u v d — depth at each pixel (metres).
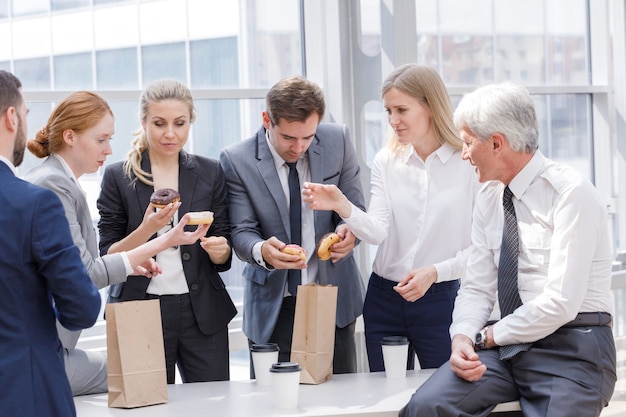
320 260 3.05
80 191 2.66
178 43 3.93
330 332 2.70
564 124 5.19
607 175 5.32
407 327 3.10
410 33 4.16
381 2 4.22
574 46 5.22
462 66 4.76
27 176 2.66
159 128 2.89
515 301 2.54
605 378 2.39
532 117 2.51
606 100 5.30
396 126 3.01
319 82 4.27
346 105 4.27
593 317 2.44
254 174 3.04
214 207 3.04
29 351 1.97
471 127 2.51
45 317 2.03
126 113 3.78
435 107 3.00
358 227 2.92
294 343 2.71
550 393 2.34
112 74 3.77
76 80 3.68
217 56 4.04
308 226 3.08
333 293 2.70
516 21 4.96
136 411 2.38
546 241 2.49
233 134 4.08
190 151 3.95
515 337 2.44
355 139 4.30
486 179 2.57
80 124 2.67
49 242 1.98
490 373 2.44
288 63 4.26
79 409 2.42
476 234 2.77
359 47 4.27
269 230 3.04
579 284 2.39
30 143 2.69
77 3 3.66
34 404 1.96
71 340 2.61
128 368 2.41
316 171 3.05
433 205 3.04
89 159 2.70
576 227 2.40
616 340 5.08
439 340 3.05
